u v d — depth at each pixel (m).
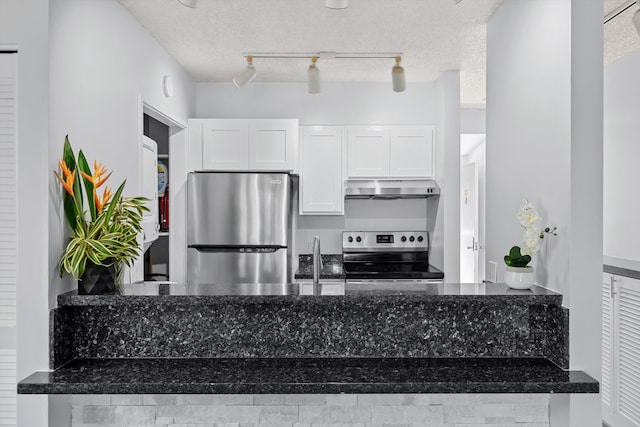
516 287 2.01
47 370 1.83
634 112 3.15
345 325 2.02
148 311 2.01
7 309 1.87
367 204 4.65
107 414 1.99
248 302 1.87
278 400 1.99
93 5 2.21
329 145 4.26
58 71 1.89
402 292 1.94
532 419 2.00
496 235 2.62
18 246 1.81
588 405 1.84
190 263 3.92
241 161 4.09
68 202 1.93
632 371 3.04
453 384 1.74
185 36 3.08
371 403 1.99
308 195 4.26
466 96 4.78
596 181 1.84
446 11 2.68
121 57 2.55
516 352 2.02
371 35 3.09
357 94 4.45
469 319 2.02
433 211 4.39
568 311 1.84
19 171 1.81
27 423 1.84
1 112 1.85
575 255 1.83
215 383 1.73
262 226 3.90
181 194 4.04
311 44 3.27
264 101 4.42
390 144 4.27
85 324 2.00
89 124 2.17
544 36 2.04
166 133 4.09
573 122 1.82
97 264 1.87
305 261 4.62
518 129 2.32
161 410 1.99
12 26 1.81
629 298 3.09
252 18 2.79
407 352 2.02
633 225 3.15
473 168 5.99
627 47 3.37
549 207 2.00
